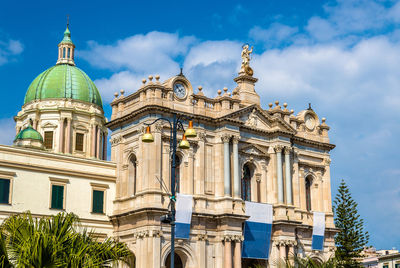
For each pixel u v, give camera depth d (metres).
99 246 38.19
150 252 68.44
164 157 72.69
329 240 88.62
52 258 34.06
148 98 73.88
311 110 91.69
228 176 76.25
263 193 81.75
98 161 76.31
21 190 69.50
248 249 76.69
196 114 76.38
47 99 102.62
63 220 39.94
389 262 124.00
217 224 75.06
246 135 81.44
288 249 80.75
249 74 85.38
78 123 101.56
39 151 71.81
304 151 88.56
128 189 74.81
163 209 69.56
